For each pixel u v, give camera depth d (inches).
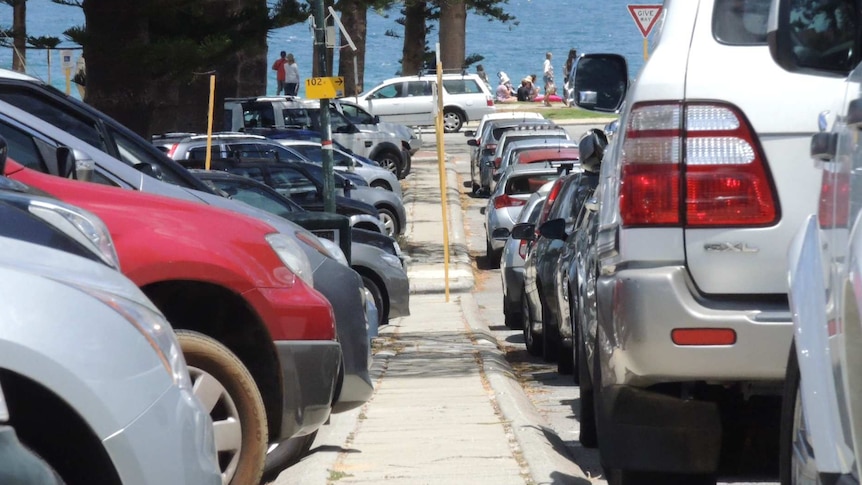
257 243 434.0
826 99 325.4
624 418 352.8
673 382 343.0
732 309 326.0
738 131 328.8
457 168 2770.7
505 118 2450.8
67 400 237.0
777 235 326.6
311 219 738.8
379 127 2468.0
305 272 453.1
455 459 505.7
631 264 335.6
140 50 1310.3
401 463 498.9
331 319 446.3
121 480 243.8
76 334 240.4
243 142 1605.6
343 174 1791.3
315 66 1347.2
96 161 490.0
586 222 621.3
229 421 413.7
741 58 332.8
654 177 332.8
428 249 1678.2
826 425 259.1
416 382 771.4
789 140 326.3
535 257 906.1
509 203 1566.2
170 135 1544.0
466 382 761.6
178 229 420.8
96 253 297.1
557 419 672.4
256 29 1423.5
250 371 436.1
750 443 400.2
